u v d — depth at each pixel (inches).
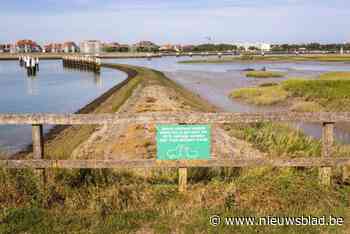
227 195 223.6
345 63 4377.5
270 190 226.5
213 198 227.0
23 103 1238.9
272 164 240.7
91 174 256.7
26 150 604.7
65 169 250.4
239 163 239.8
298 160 241.3
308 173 260.5
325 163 241.0
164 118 235.5
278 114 236.7
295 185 230.7
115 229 195.8
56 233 192.1
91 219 205.3
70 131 718.5
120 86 1694.1
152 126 605.6
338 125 741.3
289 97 1184.2
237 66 3988.7
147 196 233.1
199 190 238.8
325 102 1020.5
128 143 504.7
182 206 220.7
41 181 235.1
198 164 239.1
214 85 1796.3
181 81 2047.2
